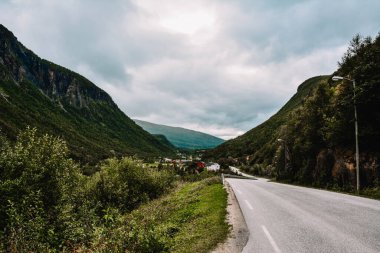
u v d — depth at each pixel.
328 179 35.09
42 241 10.72
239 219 11.65
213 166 140.12
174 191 31.00
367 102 27.41
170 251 8.76
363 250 7.39
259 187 27.69
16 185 13.73
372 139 28.78
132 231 8.76
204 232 10.10
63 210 14.80
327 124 35.66
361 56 30.94
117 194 25.38
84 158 152.38
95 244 9.01
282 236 9.03
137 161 29.61
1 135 15.69
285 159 62.47
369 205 14.34
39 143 15.67
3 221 12.32
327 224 10.28
